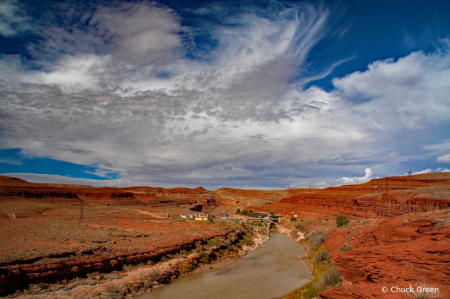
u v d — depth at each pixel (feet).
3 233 150.61
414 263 55.31
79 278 106.93
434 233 68.59
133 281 113.29
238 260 172.96
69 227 191.93
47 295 90.84
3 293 86.48
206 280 128.06
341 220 206.80
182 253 161.68
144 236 180.96
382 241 87.92
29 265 96.94
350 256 69.41
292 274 138.72
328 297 50.88
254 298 104.94
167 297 105.29
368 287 49.06
